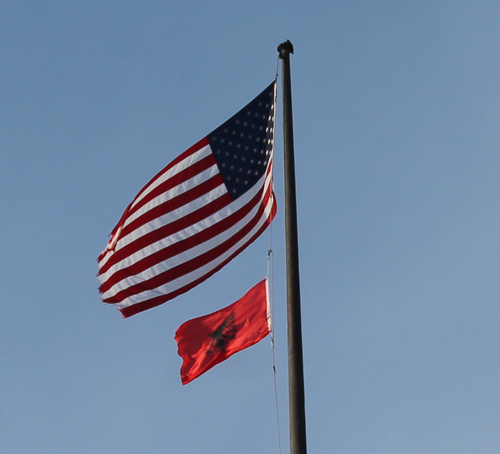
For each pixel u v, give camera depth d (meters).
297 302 10.79
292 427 9.68
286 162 12.44
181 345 16.62
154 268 16.84
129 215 17.38
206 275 16.70
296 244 11.41
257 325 15.81
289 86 13.47
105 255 17.69
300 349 10.34
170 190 17.00
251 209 16.53
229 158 16.89
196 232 16.70
